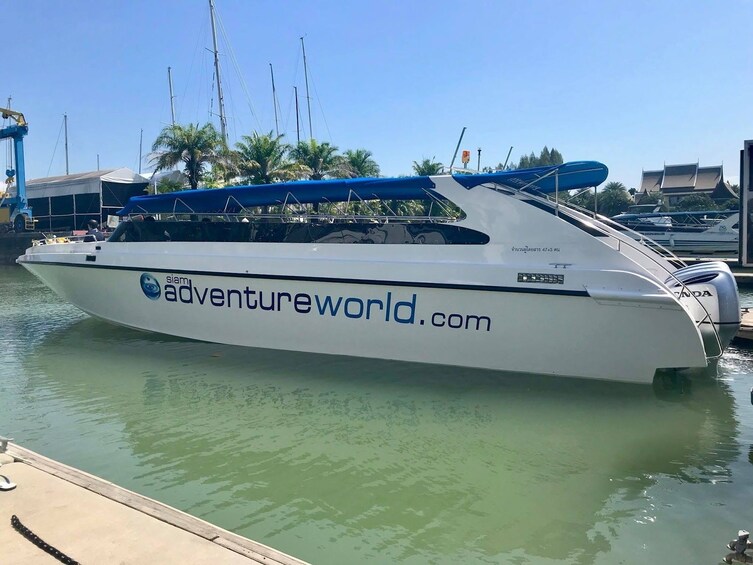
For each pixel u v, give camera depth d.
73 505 3.45
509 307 7.23
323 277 7.92
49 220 39.00
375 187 8.04
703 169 65.50
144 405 6.69
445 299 7.46
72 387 7.37
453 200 7.65
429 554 3.78
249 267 8.30
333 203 9.18
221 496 4.55
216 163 25.08
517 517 4.24
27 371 8.08
